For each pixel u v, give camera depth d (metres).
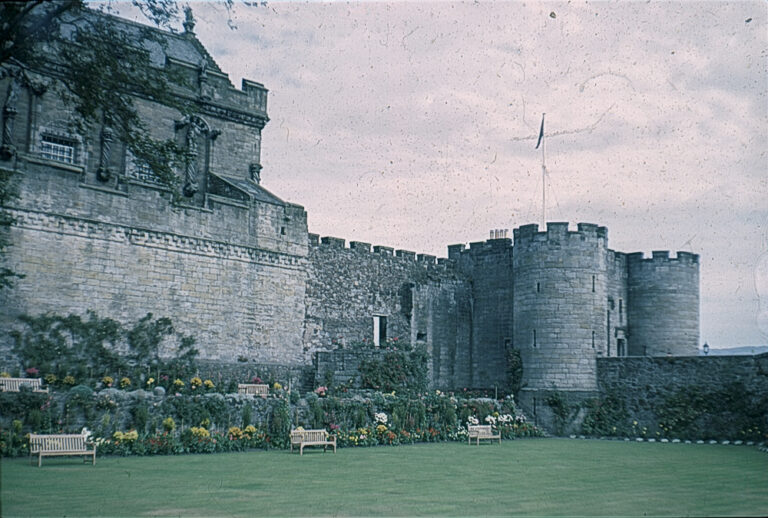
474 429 29.56
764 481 18.14
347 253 39.00
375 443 27.22
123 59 20.80
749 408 33.41
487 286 43.53
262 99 38.00
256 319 33.22
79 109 19.80
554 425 36.44
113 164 32.00
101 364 27.45
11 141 28.88
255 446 24.41
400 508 13.40
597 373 37.47
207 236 31.70
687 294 43.12
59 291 26.98
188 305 30.75
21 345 25.80
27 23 17.23
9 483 15.68
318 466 19.88
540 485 16.88
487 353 42.97
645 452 27.08
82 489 14.98
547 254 37.88
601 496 15.24
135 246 29.28
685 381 35.28
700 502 14.52
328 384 33.34
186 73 35.03
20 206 26.30
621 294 43.44
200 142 35.31
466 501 14.31
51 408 21.31
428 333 41.88
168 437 22.39
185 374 28.86
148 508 13.02
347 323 38.38
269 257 34.06
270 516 12.42
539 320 37.69
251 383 30.50
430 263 43.31
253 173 37.38
